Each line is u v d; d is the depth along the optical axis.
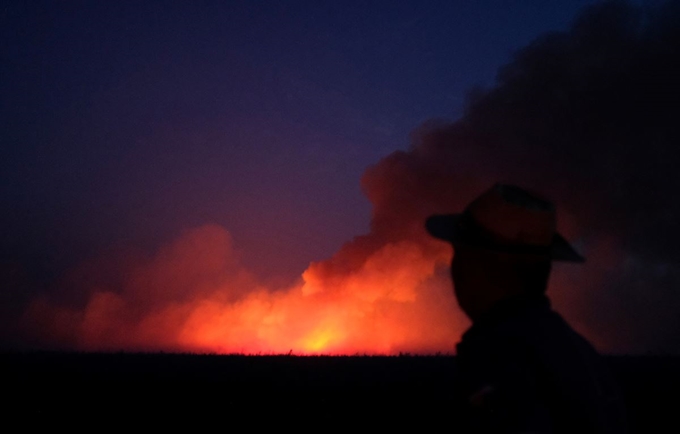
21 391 11.08
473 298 1.63
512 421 1.44
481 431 1.49
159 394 11.09
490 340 1.53
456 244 1.66
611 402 1.51
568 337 1.55
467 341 1.59
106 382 12.60
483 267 1.61
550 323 1.56
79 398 10.45
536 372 1.48
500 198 1.60
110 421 8.70
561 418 1.44
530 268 1.60
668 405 9.82
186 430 8.18
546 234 1.61
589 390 1.46
